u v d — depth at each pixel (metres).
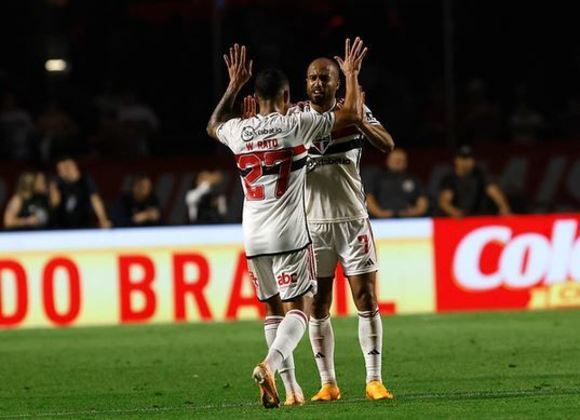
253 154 24.92
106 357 38.12
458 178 52.38
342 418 23.77
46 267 48.12
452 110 60.59
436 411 24.53
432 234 48.59
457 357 35.41
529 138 64.69
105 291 48.22
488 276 48.69
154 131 65.88
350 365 34.25
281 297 25.06
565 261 48.75
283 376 26.22
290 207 24.89
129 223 52.78
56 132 64.50
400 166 52.81
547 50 70.50
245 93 66.69
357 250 26.25
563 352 35.84
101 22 71.31
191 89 68.69
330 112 25.05
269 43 68.25
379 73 68.44
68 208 52.66
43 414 26.70
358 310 26.55
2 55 70.75
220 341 41.47
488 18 70.56
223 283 48.16
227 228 48.25
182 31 69.62
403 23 70.12
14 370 35.59
